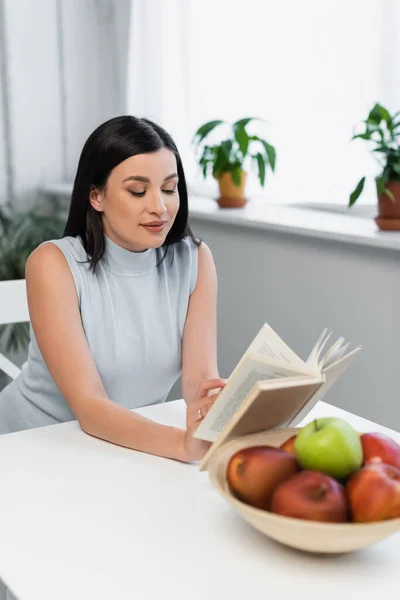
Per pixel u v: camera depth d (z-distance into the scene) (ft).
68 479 3.85
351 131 8.17
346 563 3.10
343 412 4.78
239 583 2.96
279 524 2.91
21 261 10.39
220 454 3.50
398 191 7.09
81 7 10.88
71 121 11.14
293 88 8.65
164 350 5.46
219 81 9.45
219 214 8.60
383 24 7.70
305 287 7.97
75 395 4.61
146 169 4.82
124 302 5.31
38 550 3.18
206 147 8.83
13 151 10.87
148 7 9.95
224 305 9.14
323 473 3.00
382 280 7.14
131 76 10.33
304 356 8.13
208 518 3.46
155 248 5.49
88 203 5.15
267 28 8.81
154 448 4.15
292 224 7.73
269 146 8.40
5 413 5.90
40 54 10.79
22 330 10.98
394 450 3.16
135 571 3.03
